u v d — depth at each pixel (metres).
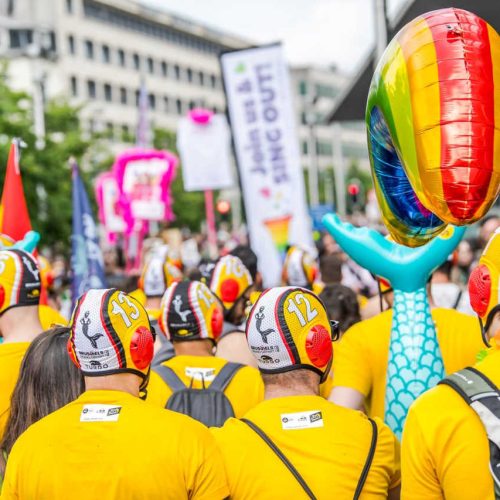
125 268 16.36
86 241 7.07
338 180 35.88
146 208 13.30
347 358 3.42
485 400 2.09
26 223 5.24
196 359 3.56
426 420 2.17
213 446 2.54
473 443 2.09
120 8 61.53
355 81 8.41
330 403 2.61
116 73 61.75
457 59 1.92
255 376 3.55
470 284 2.32
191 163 12.65
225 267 4.52
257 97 8.61
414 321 3.18
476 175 1.91
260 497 2.49
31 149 20.70
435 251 3.16
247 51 8.61
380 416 3.39
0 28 50.34
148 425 2.50
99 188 15.77
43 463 2.48
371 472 2.52
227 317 4.53
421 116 1.94
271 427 2.55
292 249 6.36
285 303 2.56
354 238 3.30
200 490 2.47
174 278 5.86
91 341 2.54
